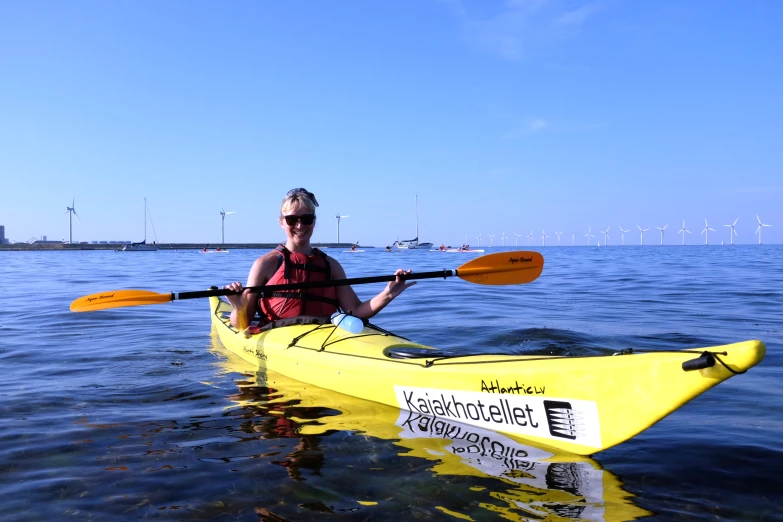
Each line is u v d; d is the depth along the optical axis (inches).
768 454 116.2
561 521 89.5
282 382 179.3
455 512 92.5
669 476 106.3
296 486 102.3
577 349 222.8
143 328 300.5
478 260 189.6
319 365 171.9
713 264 1044.5
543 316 325.4
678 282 581.3
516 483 103.3
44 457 116.5
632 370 107.0
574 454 116.3
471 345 235.6
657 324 286.5
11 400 158.9
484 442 123.6
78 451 119.7
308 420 140.3
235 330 232.8
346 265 1085.8
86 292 507.2
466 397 133.0
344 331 177.2
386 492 99.7
